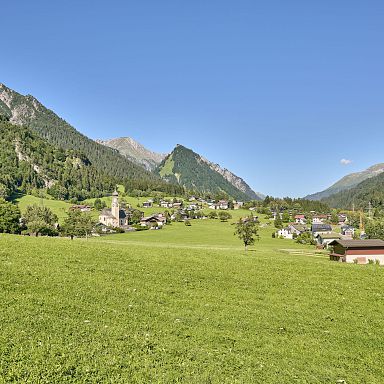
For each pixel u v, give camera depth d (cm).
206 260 5056
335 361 2436
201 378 2003
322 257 9269
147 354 2205
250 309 3297
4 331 2205
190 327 2736
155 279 3912
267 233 19875
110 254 4753
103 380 1858
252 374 2131
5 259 3859
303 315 3284
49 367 1878
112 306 2947
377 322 3253
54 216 16100
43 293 3006
